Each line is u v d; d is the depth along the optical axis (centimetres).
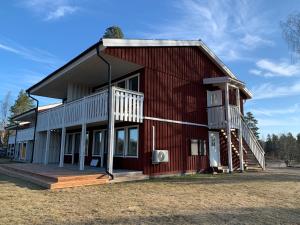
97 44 1081
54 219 542
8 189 869
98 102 1175
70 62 1261
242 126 1623
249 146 1630
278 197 788
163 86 1337
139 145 1213
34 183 994
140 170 1184
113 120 1084
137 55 1232
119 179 1066
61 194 795
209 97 1619
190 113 1467
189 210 619
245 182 1070
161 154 1214
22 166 1459
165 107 1326
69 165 1555
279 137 5816
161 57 1353
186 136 1416
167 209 625
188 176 1284
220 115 1526
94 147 1554
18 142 2930
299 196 808
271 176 1302
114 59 1173
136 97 1198
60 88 1769
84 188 898
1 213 581
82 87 1672
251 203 704
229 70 1756
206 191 861
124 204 670
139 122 1200
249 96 1931
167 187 930
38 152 1875
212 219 555
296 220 560
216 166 1536
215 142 1608
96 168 1335
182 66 1470
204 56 1648
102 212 595
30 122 2908
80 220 536
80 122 1280
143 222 527
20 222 522
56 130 1848
